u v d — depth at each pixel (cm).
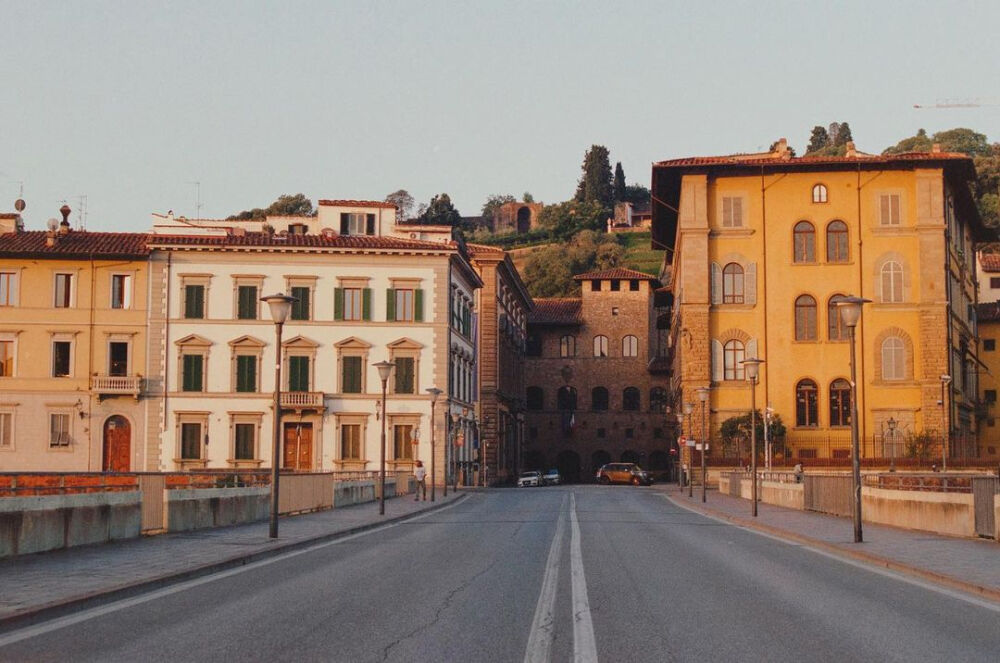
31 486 2189
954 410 7875
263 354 7219
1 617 1299
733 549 2588
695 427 7550
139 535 2625
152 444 7125
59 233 7338
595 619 1395
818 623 1372
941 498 2906
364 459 7219
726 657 1128
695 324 7594
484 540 2845
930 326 7456
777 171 7681
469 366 8612
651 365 11962
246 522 3350
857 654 1151
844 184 7650
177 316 7200
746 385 7594
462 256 7881
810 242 7650
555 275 16100
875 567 2145
